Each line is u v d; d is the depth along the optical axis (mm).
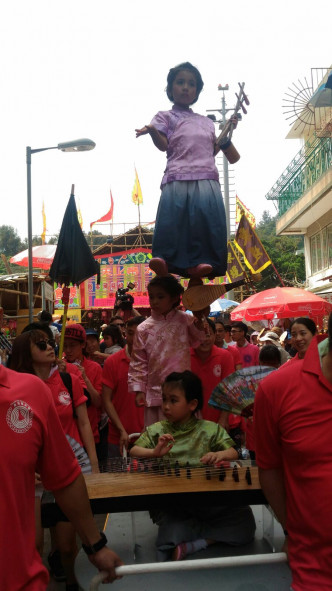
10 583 1976
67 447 2357
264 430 2482
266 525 3451
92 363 6457
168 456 3576
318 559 2268
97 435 6109
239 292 25656
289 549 2400
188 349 4266
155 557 3275
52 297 14828
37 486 3438
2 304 15086
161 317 4266
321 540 2254
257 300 12047
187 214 4031
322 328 14078
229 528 3348
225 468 3340
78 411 4648
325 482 2258
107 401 5777
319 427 2301
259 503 3062
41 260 19906
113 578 2404
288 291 11938
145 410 4273
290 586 2521
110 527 3688
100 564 2418
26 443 2076
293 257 42875
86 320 31188
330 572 2236
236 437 5902
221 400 4000
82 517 2412
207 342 5234
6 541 1981
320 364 2369
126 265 30172
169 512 3369
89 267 6590
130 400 5773
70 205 6613
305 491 2305
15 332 14961
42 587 2088
